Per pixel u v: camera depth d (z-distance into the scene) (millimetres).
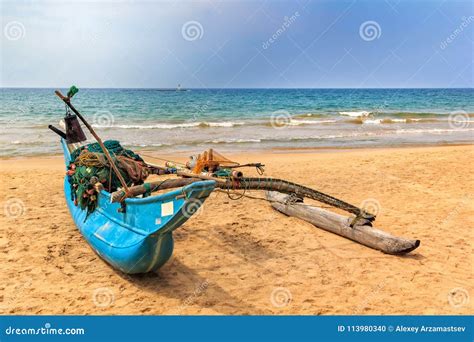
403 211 9648
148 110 44125
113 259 6273
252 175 12984
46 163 15680
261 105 55469
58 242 7770
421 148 19422
